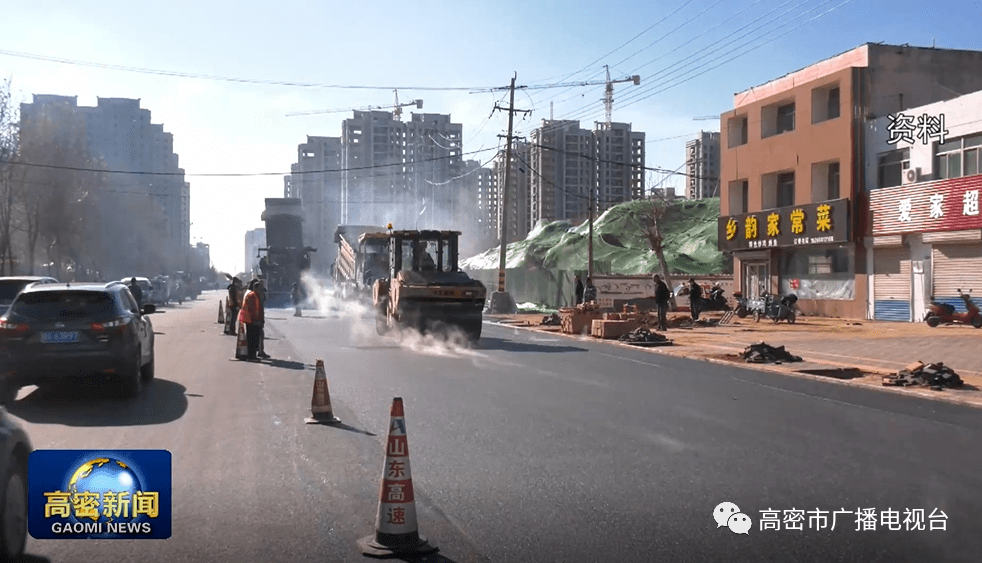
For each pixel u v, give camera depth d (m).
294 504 6.82
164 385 14.12
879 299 33.47
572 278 46.19
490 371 16.45
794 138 37.22
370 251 35.97
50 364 11.92
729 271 52.12
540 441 9.42
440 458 8.54
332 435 9.73
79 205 73.69
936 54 34.81
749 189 40.44
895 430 10.24
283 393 13.16
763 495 7.14
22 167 66.00
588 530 6.15
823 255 36.75
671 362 18.72
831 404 12.44
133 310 13.39
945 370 14.59
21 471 5.54
